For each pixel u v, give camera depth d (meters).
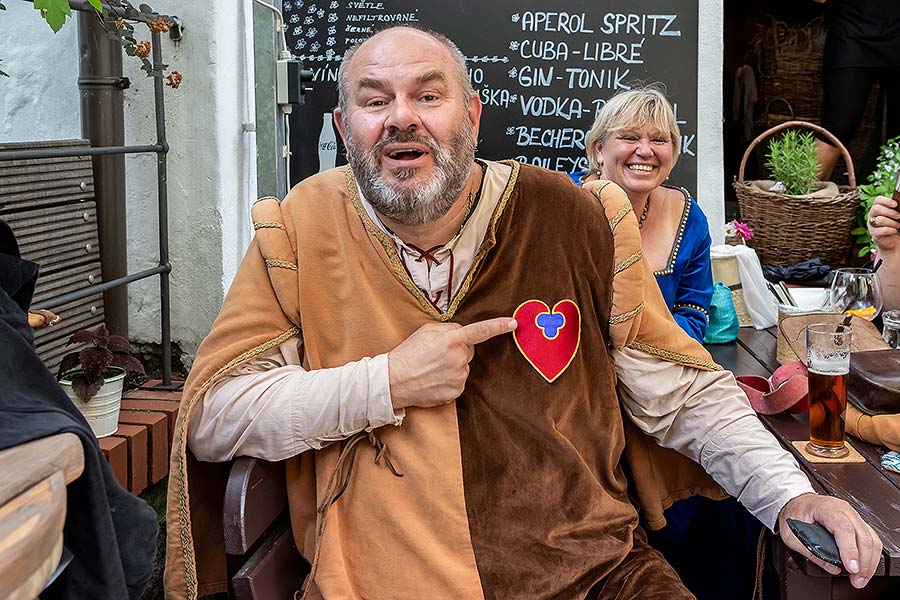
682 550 2.36
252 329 1.65
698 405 1.79
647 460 1.92
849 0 4.90
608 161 2.83
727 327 2.81
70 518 1.03
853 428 1.88
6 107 2.80
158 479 2.37
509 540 1.62
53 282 2.35
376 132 1.60
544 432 1.67
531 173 1.76
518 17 3.90
